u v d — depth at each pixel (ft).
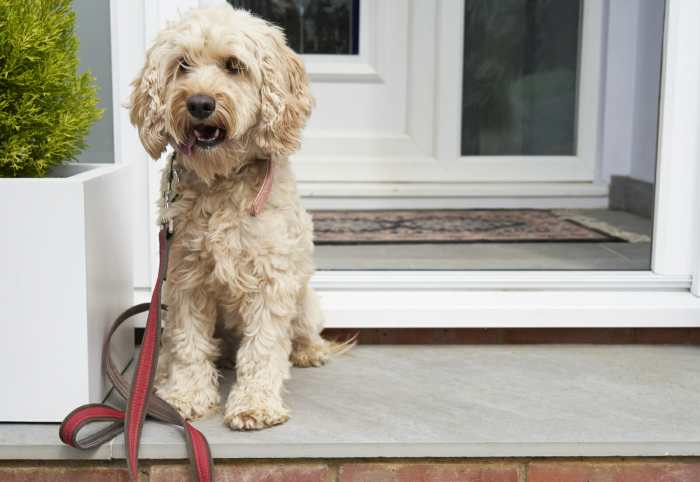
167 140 6.31
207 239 6.15
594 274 8.82
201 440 5.80
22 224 5.90
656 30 13.55
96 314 6.32
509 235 12.57
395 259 10.91
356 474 6.03
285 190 6.44
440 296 8.58
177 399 6.41
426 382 7.30
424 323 8.25
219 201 6.19
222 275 6.20
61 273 5.98
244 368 6.43
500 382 7.31
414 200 14.78
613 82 14.74
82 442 5.78
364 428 6.20
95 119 6.81
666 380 7.43
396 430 6.17
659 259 8.75
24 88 6.12
